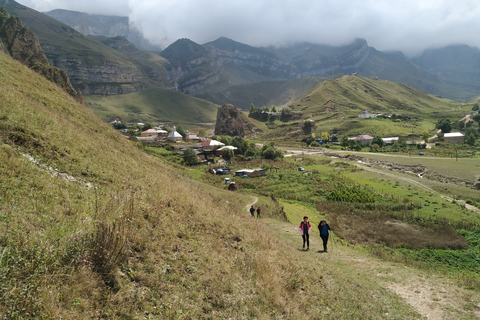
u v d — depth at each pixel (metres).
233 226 11.77
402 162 96.00
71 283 4.77
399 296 11.11
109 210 7.70
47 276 4.50
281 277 8.85
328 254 16.73
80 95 64.00
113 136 27.05
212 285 6.76
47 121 14.27
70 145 13.27
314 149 145.00
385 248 28.50
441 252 28.06
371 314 8.91
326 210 45.56
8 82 20.39
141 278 5.89
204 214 11.56
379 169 87.31
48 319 3.96
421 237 31.97
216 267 7.62
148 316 5.05
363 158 108.25
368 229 35.00
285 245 14.26
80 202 8.05
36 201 6.88
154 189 12.73
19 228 5.44
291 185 67.44
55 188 8.21
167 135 140.12
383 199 53.69
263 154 112.81
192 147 113.56
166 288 5.99
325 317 7.73
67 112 23.58
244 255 9.20
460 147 126.94
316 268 11.38
